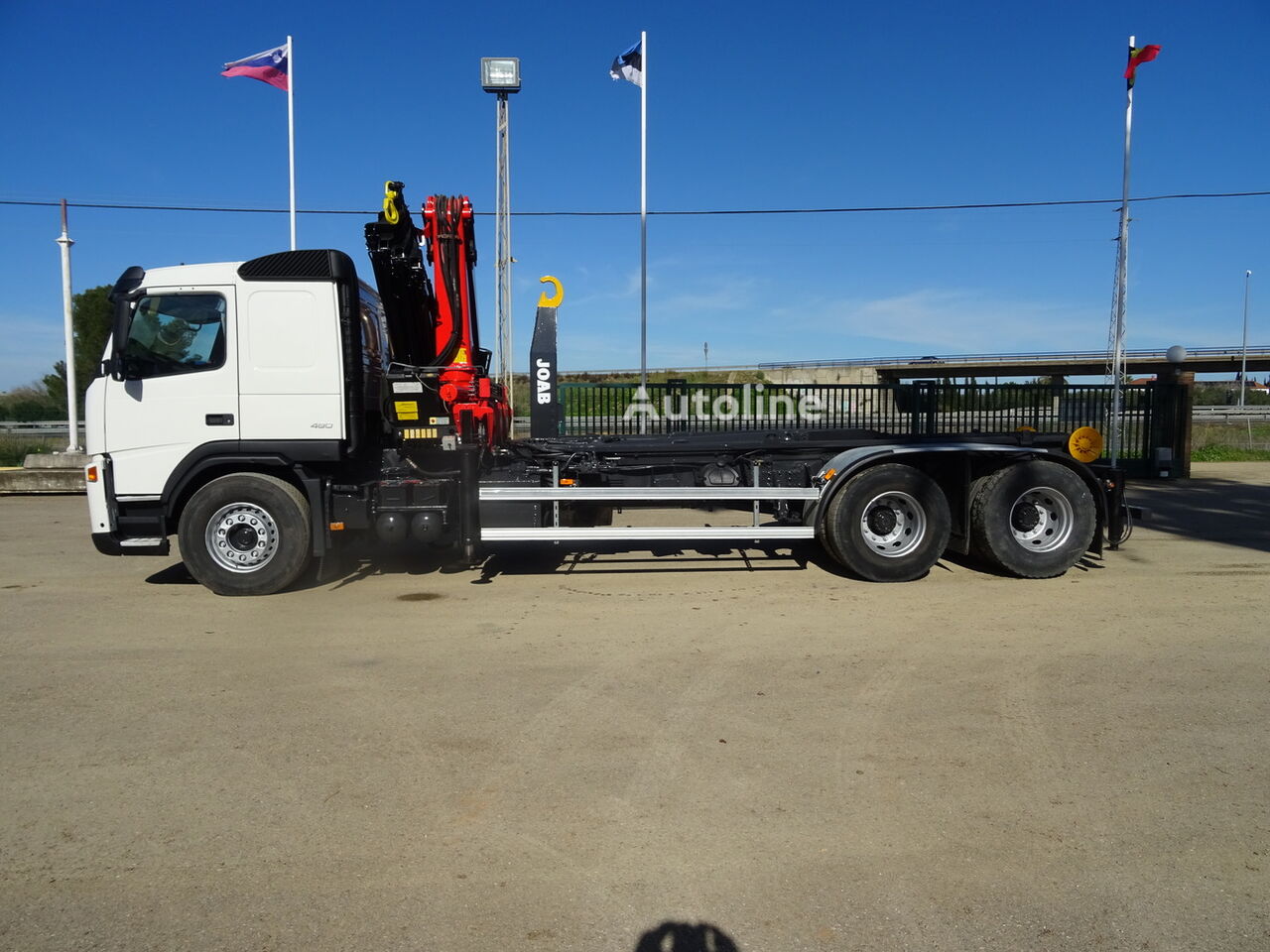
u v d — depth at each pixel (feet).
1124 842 10.94
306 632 20.67
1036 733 14.28
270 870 10.43
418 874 10.33
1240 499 47.14
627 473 27.84
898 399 48.78
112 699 16.08
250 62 59.57
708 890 9.96
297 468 24.66
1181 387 57.98
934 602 23.35
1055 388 55.47
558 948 8.97
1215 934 9.13
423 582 26.30
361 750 13.80
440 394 26.13
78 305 121.49
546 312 32.96
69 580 26.99
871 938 9.09
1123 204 60.90
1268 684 16.55
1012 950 8.89
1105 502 26.37
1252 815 11.59
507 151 54.19
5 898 9.84
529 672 17.51
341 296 24.59
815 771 12.94
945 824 11.37
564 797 12.17
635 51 60.64
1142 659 18.10
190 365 24.27
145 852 10.81
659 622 21.42
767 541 31.55
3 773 13.01
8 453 75.97
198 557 24.36
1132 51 59.72
